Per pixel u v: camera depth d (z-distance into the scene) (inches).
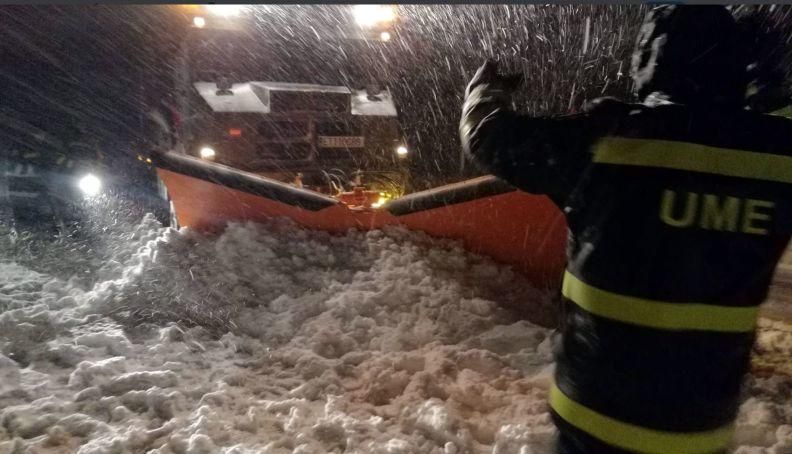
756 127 67.6
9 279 208.8
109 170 342.6
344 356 162.7
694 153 66.3
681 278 65.8
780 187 67.2
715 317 66.6
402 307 189.8
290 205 222.2
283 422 134.0
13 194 331.9
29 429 127.6
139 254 215.6
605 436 69.8
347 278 204.8
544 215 211.5
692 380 66.6
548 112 330.6
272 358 162.7
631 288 67.4
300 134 302.7
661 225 66.4
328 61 315.6
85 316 180.7
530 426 130.8
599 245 70.0
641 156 67.9
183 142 299.1
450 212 219.8
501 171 77.8
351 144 314.0
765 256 67.8
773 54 73.2
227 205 223.6
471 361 160.4
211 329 179.5
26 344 162.9
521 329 179.8
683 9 68.1
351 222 224.7
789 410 138.3
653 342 66.6
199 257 208.8
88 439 126.4
